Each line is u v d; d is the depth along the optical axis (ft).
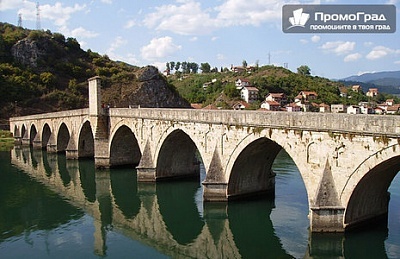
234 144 104.22
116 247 92.53
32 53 442.91
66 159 213.46
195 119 118.32
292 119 85.76
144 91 430.61
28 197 140.36
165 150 143.54
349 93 490.08
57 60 459.32
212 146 112.47
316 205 79.00
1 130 352.28
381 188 84.23
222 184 111.04
